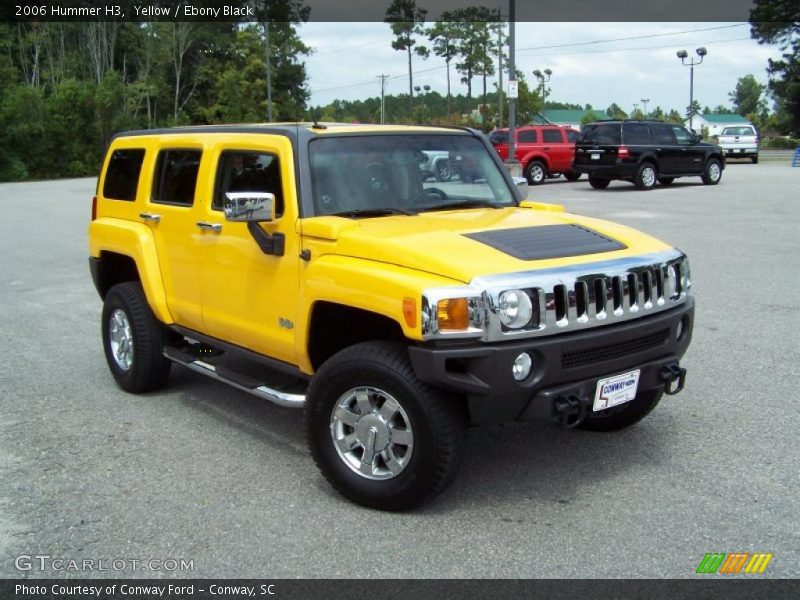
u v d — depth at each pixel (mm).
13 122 47094
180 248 5414
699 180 26516
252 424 5438
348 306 4148
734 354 6707
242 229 4785
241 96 69000
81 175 50875
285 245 4465
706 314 8078
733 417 5309
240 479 4512
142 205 5863
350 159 4727
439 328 3605
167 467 4695
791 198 19297
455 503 4137
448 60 63531
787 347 6879
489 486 4332
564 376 3840
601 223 4770
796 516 3922
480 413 3752
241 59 71562
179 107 71250
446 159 5145
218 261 5031
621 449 4824
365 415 4023
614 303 4023
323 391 4121
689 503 4086
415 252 3852
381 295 3828
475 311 3621
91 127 51906
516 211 4957
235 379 4926
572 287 3828
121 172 6266
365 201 4668
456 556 3605
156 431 5312
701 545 3658
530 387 3748
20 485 4461
